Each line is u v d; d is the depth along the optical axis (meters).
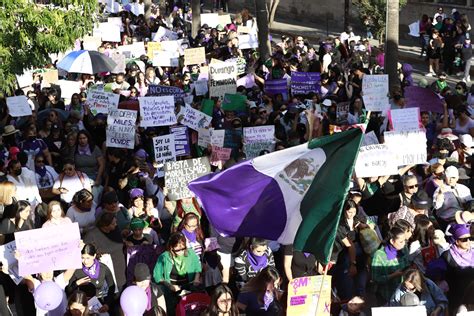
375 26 33.06
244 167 8.14
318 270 9.85
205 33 30.06
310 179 7.88
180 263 9.35
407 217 10.60
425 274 9.47
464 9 31.97
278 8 42.94
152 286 8.68
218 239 9.69
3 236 10.06
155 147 13.64
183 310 8.67
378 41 33.53
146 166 13.05
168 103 14.83
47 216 10.23
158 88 17.83
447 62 27.23
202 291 9.41
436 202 11.38
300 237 7.84
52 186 12.64
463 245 9.33
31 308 9.16
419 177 12.80
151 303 8.59
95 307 8.75
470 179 12.37
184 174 11.16
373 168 11.12
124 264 9.71
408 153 12.05
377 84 15.63
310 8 40.81
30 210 10.47
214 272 10.08
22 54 13.88
